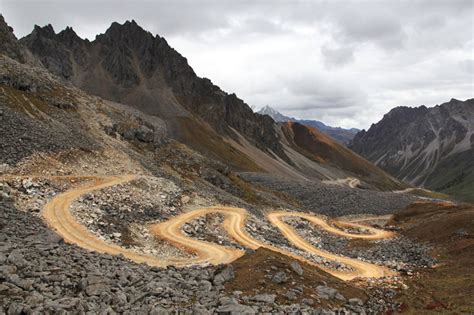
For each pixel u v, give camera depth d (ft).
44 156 230.07
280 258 119.55
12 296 64.90
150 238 178.91
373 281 150.71
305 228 293.84
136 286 86.58
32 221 146.92
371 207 413.18
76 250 107.24
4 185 172.76
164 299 79.61
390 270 196.13
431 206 394.52
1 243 92.12
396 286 139.95
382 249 253.85
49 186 195.52
